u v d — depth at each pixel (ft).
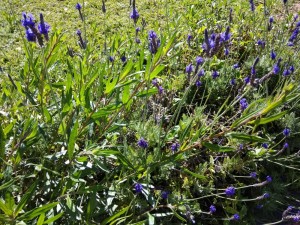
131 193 1.29
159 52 1.08
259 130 1.69
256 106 1.43
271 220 1.53
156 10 2.78
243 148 1.54
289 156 1.57
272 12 2.58
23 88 1.34
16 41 2.42
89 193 1.24
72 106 1.24
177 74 1.92
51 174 1.21
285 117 1.69
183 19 2.34
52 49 1.24
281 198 1.56
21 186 1.18
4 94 1.38
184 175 1.45
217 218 1.46
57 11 2.79
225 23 2.35
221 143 1.59
